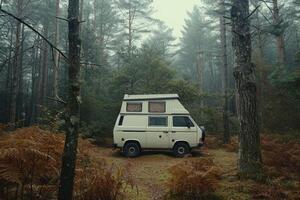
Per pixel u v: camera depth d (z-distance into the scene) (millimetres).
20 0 22766
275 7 19469
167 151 14555
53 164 5730
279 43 20234
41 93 34375
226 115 18422
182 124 14383
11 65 29734
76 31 4828
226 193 6656
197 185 6590
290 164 9070
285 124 16641
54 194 5637
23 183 5125
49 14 29562
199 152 15125
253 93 8320
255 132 8148
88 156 7648
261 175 7641
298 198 6168
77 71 4785
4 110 31016
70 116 4688
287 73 10531
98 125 18609
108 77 22984
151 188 7832
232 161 11344
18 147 5191
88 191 5680
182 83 19953
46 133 7008
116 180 6207
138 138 14305
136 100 14820
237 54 8578
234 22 8656
